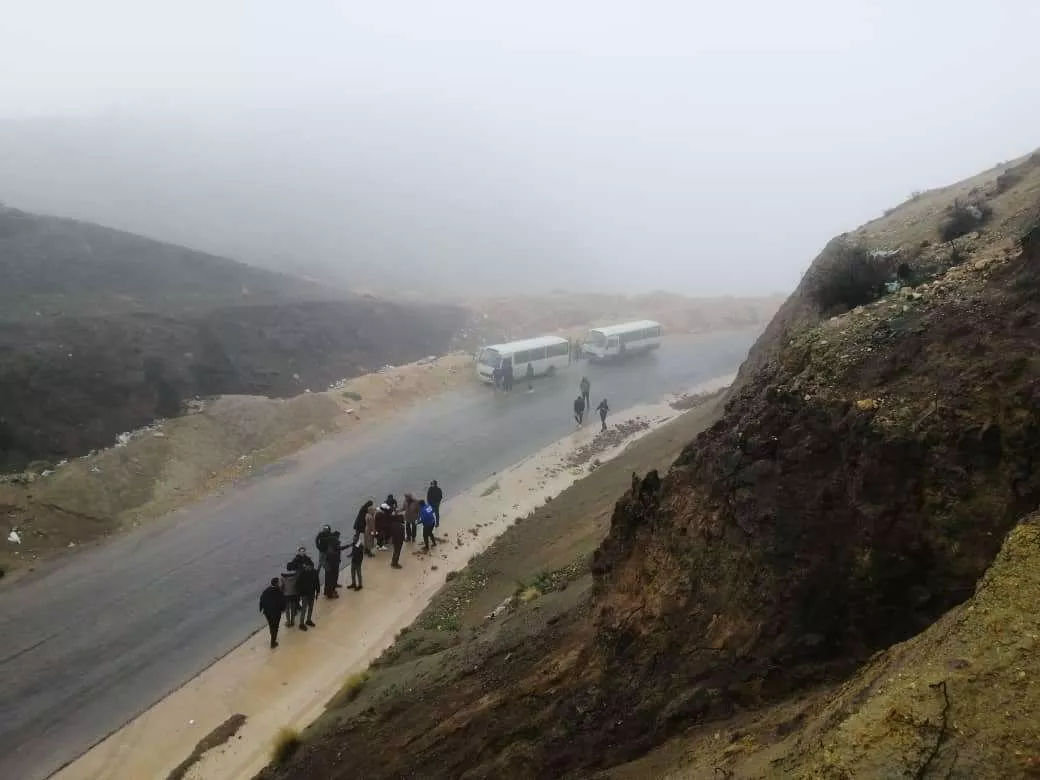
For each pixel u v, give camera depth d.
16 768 10.42
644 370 35.81
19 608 14.47
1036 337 6.21
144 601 14.98
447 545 17.75
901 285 10.29
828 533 6.43
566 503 18.39
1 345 22.36
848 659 5.89
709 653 6.80
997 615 4.16
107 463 19.78
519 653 9.39
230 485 21.30
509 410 29.11
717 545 7.39
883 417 6.41
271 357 30.75
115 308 28.91
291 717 11.43
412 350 38.03
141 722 11.41
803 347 8.29
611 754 6.62
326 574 15.29
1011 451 5.56
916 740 3.70
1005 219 11.92
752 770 4.71
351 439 25.52
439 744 8.27
